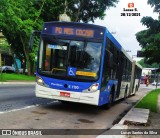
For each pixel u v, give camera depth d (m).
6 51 61.22
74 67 13.23
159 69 18.92
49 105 15.50
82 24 13.46
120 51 17.53
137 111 15.05
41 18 48.44
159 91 46.88
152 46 15.17
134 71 28.20
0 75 38.06
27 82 36.97
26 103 15.45
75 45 13.38
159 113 15.65
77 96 13.12
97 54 13.20
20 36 46.34
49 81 13.45
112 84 16.08
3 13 39.62
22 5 44.28
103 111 15.96
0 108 12.80
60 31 13.64
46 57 13.65
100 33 13.33
